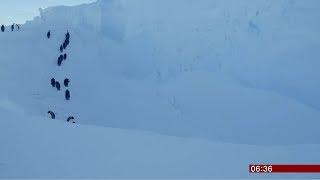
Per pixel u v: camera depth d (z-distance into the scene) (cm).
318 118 13250
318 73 15500
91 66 16788
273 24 17300
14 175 1830
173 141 2666
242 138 12312
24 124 2884
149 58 17725
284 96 14975
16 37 16850
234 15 18138
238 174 1898
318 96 15000
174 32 18325
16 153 2209
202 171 1975
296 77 15588
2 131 2662
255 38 17175
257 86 15888
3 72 14262
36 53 16125
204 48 17575
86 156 2189
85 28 19262
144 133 2878
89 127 2959
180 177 1825
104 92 15250
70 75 15650
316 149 2581
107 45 18312
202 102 14588
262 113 13662
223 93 15075
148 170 1978
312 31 16888
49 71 15362
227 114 13738
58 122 3080
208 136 12550
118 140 2583
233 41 17325
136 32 18875
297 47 16350
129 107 14425
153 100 15062
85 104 14125
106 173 1886
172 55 17662
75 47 17450
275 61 16225
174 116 13938
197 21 18512
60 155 2189
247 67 16462
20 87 13662
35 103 12938
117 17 19150
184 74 16788
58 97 13950
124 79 16662
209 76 16375
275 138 12156
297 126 12794
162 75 16950
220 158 2253
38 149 2288
